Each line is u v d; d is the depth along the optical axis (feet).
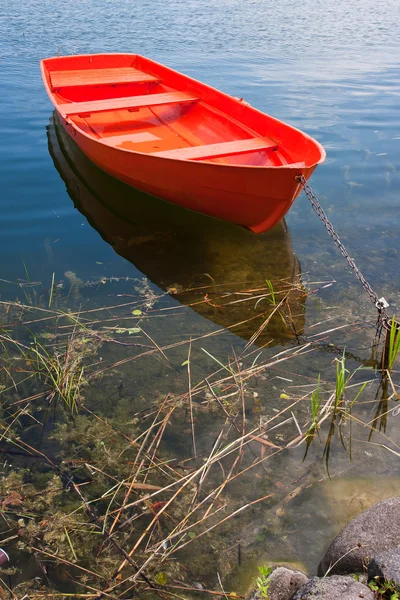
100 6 49.73
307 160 15.96
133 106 20.94
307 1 56.80
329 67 34.60
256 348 12.96
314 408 10.32
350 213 19.13
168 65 33.53
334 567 7.51
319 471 9.64
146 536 8.63
